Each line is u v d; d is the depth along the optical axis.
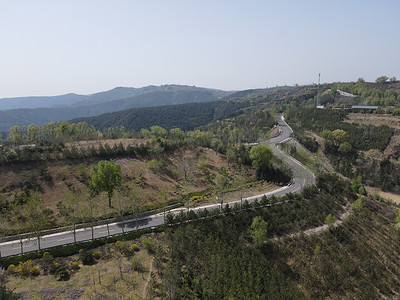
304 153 106.94
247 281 43.03
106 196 68.12
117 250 48.56
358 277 48.91
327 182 76.88
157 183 78.62
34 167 72.19
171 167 90.00
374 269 51.34
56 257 45.56
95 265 44.03
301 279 47.31
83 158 80.69
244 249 50.38
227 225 56.72
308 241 55.00
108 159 84.19
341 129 134.88
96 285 38.78
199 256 47.34
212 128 185.50
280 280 44.84
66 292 37.12
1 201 57.72
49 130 116.19
